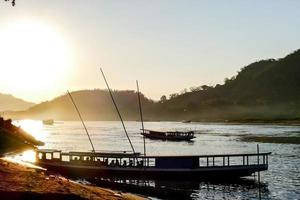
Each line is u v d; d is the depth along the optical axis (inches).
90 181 2039.9
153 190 1822.1
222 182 2018.9
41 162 2234.3
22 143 4254.4
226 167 2081.7
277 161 2829.7
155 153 3782.0
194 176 2064.5
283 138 5147.6
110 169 2119.8
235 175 2095.2
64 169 2186.3
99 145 4793.3
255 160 2893.7
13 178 866.1
